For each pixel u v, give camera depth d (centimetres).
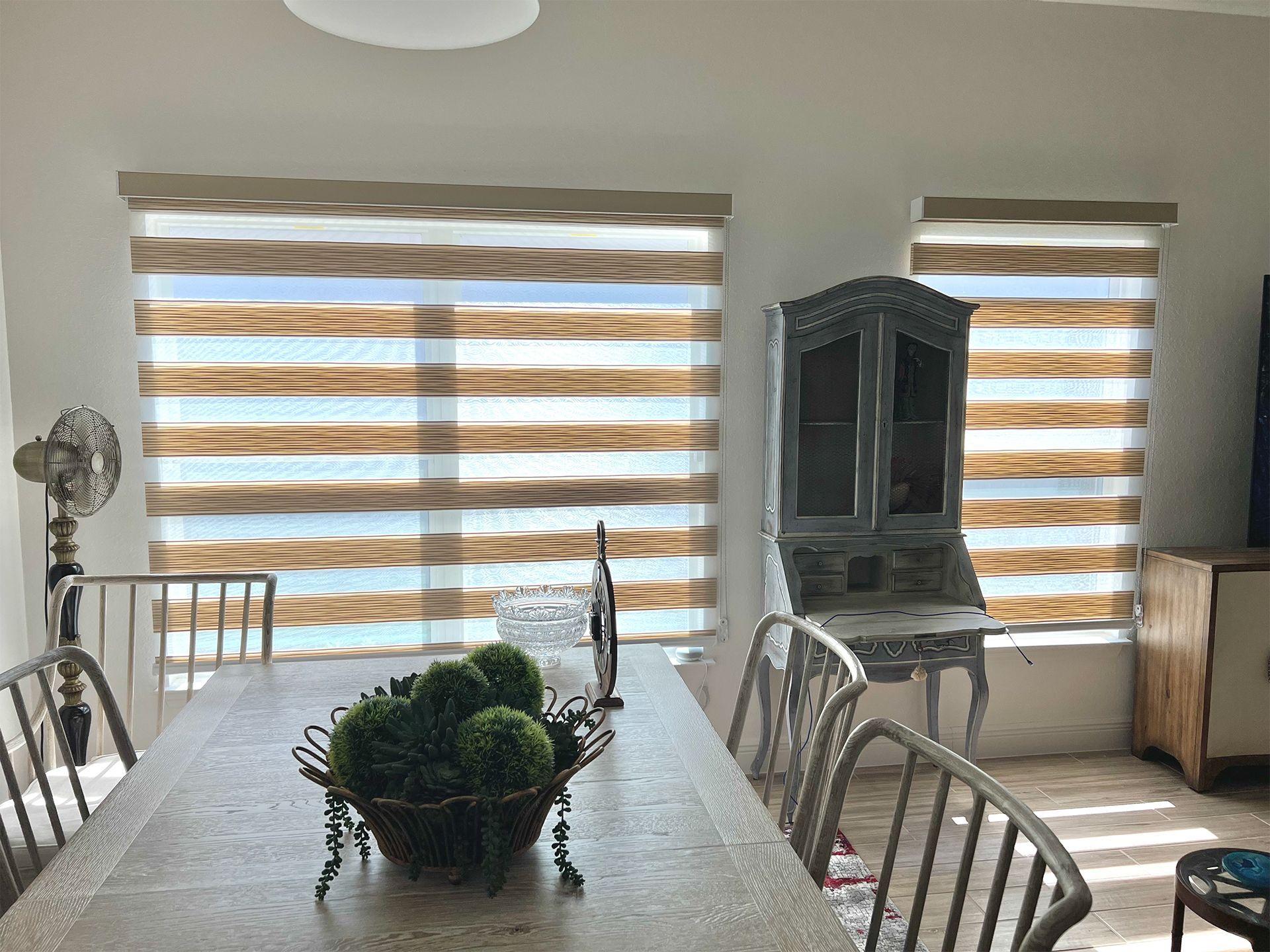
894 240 314
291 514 294
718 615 317
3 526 265
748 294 309
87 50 268
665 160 299
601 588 179
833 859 259
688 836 122
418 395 294
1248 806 296
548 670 195
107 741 282
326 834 123
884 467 290
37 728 206
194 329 280
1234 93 329
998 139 317
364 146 283
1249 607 300
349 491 294
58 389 276
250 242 280
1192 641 307
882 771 321
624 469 311
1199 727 303
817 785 142
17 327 272
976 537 332
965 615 285
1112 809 292
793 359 283
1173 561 315
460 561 304
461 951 97
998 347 325
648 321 304
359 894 108
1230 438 337
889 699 329
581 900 107
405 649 304
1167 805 296
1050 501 330
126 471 283
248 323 283
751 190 305
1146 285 331
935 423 294
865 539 293
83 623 283
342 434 291
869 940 118
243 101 276
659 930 101
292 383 287
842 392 288
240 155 277
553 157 293
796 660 279
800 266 310
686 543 314
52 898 107
